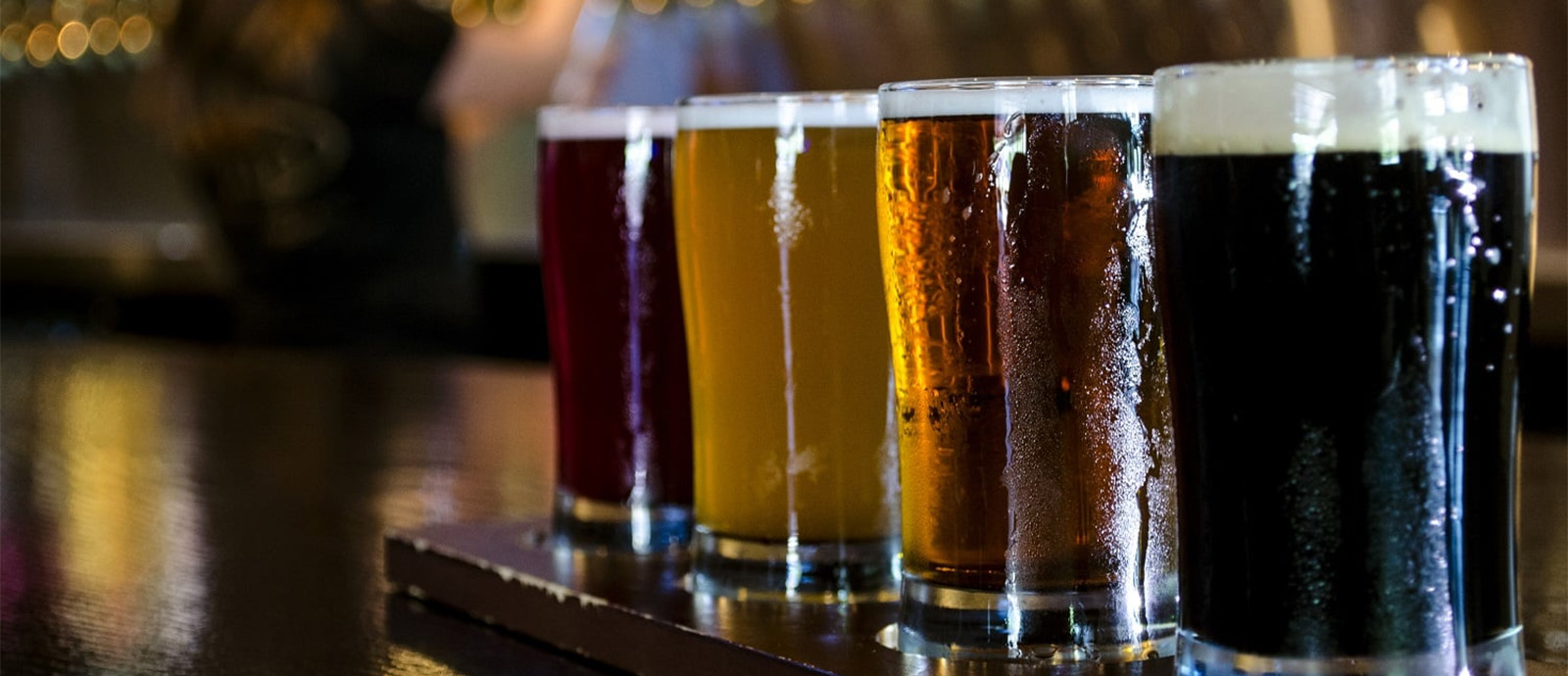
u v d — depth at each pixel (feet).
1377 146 1.83
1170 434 2.38
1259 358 1.88
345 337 12.50
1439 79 1.84
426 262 12.59
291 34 12.21
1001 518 2.34
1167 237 1.97
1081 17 12.57
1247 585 1.92
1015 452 2.33
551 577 3.08
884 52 13.57
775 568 2.84
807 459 2.82
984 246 2.30
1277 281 1.86
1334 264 1.84
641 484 3.28
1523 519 3.86
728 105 2.76
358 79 12.11
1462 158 1.85
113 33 19.01
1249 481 1.90
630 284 3.26
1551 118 11.77
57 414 6.58
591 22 14.24
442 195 12.67
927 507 2.40
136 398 7.08
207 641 3.08
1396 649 1.87
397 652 2.97
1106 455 2.34
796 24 13.93
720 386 2.86
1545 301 10.59
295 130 12.19
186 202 20.54
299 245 12.35
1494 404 1.91
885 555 2.86
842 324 2.79
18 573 3.75
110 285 19.34
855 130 2.75
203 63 12.59
